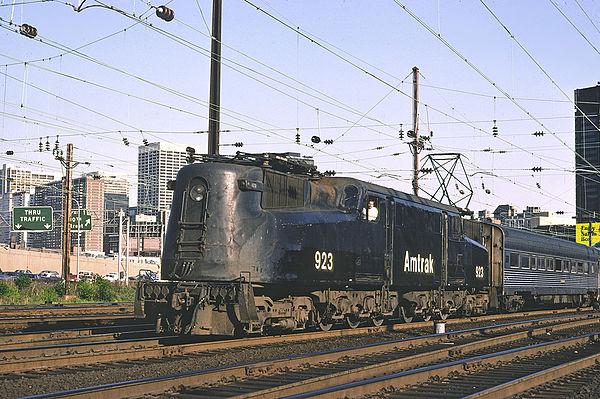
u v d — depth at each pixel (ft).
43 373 35.86
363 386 30.96
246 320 46.98
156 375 35.94
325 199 57.77
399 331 64.49
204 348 45.62
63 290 132.36
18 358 40.32
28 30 55.57
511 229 101.71
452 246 77.66
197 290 48.21
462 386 33.99
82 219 175.11
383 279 63.46
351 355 44.11
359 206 60.23
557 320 87.81
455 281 77.82
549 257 112.47
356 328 62.75
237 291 47.60
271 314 50.19
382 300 64.28
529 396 32.32
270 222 50.90
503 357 43.73
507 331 68.85
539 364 43.11
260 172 51.75
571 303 130.00
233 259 48.96
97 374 35.35
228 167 50.88
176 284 49.75
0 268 327.88
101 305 107.14
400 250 66.13
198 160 53.11
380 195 63.46
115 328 59.93
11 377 34.32
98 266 363.97
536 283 106.11
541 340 60.13
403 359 40.16
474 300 87.40
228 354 43.42
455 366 38.34
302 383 31.22
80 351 43.78
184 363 39.19
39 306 101.81
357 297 61.31
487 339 54.75
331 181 60.34
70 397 26.81
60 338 49.14
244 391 31.09
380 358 43.88
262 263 49.88
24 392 30.66
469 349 49.65
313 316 56.70
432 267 72.49
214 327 48.19
